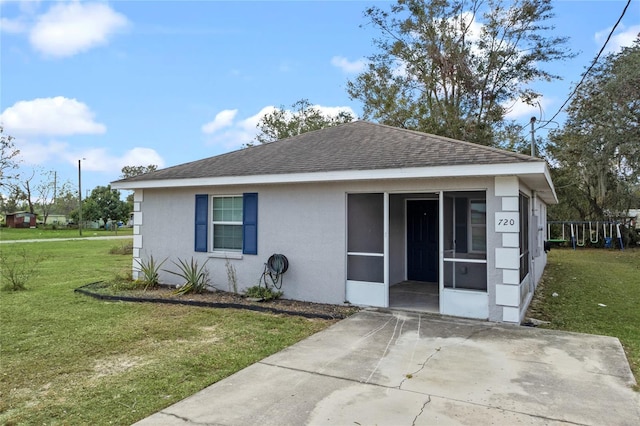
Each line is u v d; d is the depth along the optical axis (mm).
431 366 4445
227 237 9133
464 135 23641
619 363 4535
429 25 25047
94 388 3996
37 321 6609
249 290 8289
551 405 3504
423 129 24469
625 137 18656
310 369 4379
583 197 25047
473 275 6625
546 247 14188
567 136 23125
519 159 5910
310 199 7949
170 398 3727
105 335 5812
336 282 7660
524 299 7539
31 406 3627
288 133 35438
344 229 7609
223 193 9000
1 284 10508
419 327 6031
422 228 10094
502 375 4188
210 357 4855
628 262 17078
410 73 26016
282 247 8219
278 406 3502
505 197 6258
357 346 5156
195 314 7012
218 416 3330
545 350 4980
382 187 7242
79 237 34375
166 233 9773
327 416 3311
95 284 9898
